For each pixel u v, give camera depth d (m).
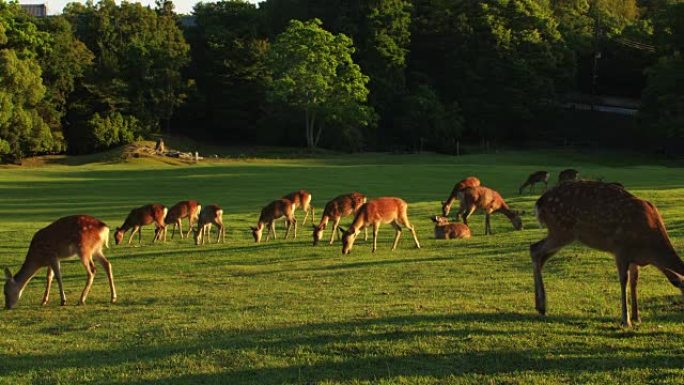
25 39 57.44
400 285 11.38
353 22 72.88
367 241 18.47
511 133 70.00
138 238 21.88
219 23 72.12
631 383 6.25
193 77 69.62
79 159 56.28
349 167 45.75
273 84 61.78
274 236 21.30
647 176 36.06
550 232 8.51
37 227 22.66
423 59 74.62
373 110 63.84
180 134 69.31
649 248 7.71
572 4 84.50
